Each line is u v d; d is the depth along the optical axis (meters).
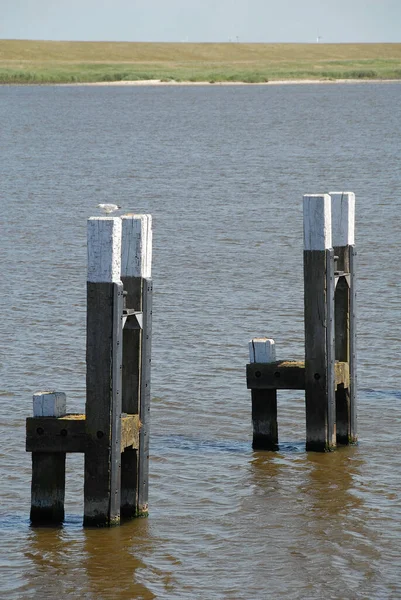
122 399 31.83
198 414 41.88
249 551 30.50
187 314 57.00
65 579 28.97
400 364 48.38
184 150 160.38
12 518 32.53
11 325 54.62
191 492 34.56
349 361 38.53
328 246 36.56
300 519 32.50
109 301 29.83
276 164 136.50
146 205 100.00
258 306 58.78
